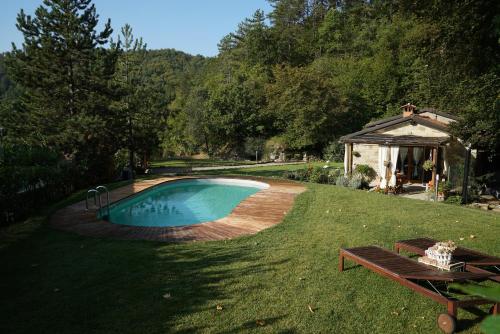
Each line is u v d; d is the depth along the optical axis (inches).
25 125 724.7
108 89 793.6
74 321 192.4
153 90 994.1
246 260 286.8
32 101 742.5
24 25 705.6
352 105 1553.9
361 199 553.0
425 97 1300.4
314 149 1536.7
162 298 219.0
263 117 1717.5
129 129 912.3
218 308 206.1
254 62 2137.1
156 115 1018.7
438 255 226.7
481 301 190.7
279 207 511.5
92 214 475.2
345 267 270.2
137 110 928.9
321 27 2340.1
